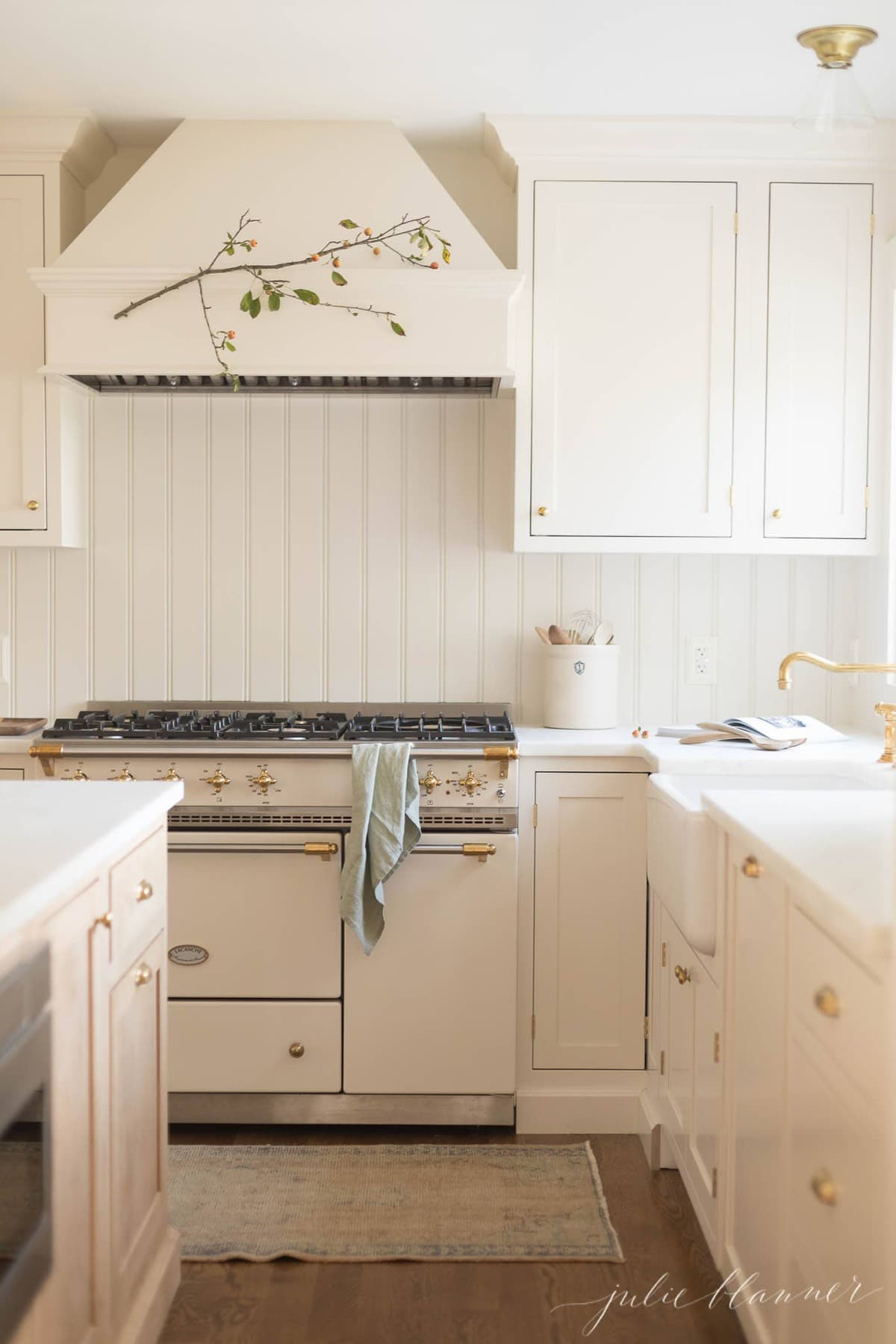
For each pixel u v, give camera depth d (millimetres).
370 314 2881
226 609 3342
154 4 2406
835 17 2430
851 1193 1373
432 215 2941
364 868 2752
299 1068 2861
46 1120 1497
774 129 2943
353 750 2795
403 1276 2271
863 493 3041
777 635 3365
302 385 3129
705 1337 2088
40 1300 1478
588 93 2826
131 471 3322
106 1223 1747
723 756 2732
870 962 1313
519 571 3340
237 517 3326
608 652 3164
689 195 2986
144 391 3168
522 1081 2949
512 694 3357
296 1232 2410
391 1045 2863
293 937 2840
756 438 3020
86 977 1657
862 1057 1338
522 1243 2375
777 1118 1690
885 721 3090
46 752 2834
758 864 1790
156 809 1970
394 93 2840
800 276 3004
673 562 3352
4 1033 1354
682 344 3008
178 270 2844
